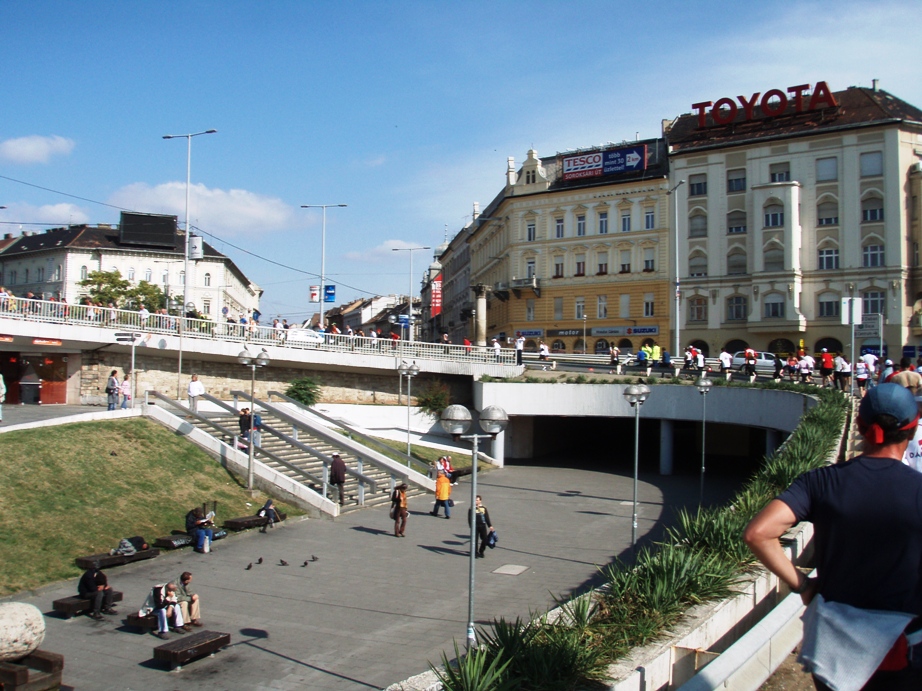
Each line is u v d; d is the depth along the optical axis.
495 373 43.81
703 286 58.94
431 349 43.03
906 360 16.81
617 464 42.66
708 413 35.59
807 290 55.66
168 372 34.97
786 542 8.48
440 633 13.88
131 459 24.41
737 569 8.34
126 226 82.50
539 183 66.69
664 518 25.62
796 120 57.47
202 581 17.28
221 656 12.74
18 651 10.95
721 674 4.76
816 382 38.81
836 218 55.00
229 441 29.14
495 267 74.25
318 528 23.22
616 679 5.80
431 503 28.38
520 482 34.44
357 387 41.47
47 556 17.81
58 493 20.80
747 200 57.56
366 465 31.20
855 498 3.08
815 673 3.10
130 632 13.85
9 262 86.06
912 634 3.05
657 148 64.25
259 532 22.44
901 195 53.06
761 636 5.50
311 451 27.39
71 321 31.34
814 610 3.17
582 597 7.34
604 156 63.62
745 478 36.50
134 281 82.19
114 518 20.83
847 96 57.56
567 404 39.75
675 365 46.56
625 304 62.22
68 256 79.94
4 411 30.11
